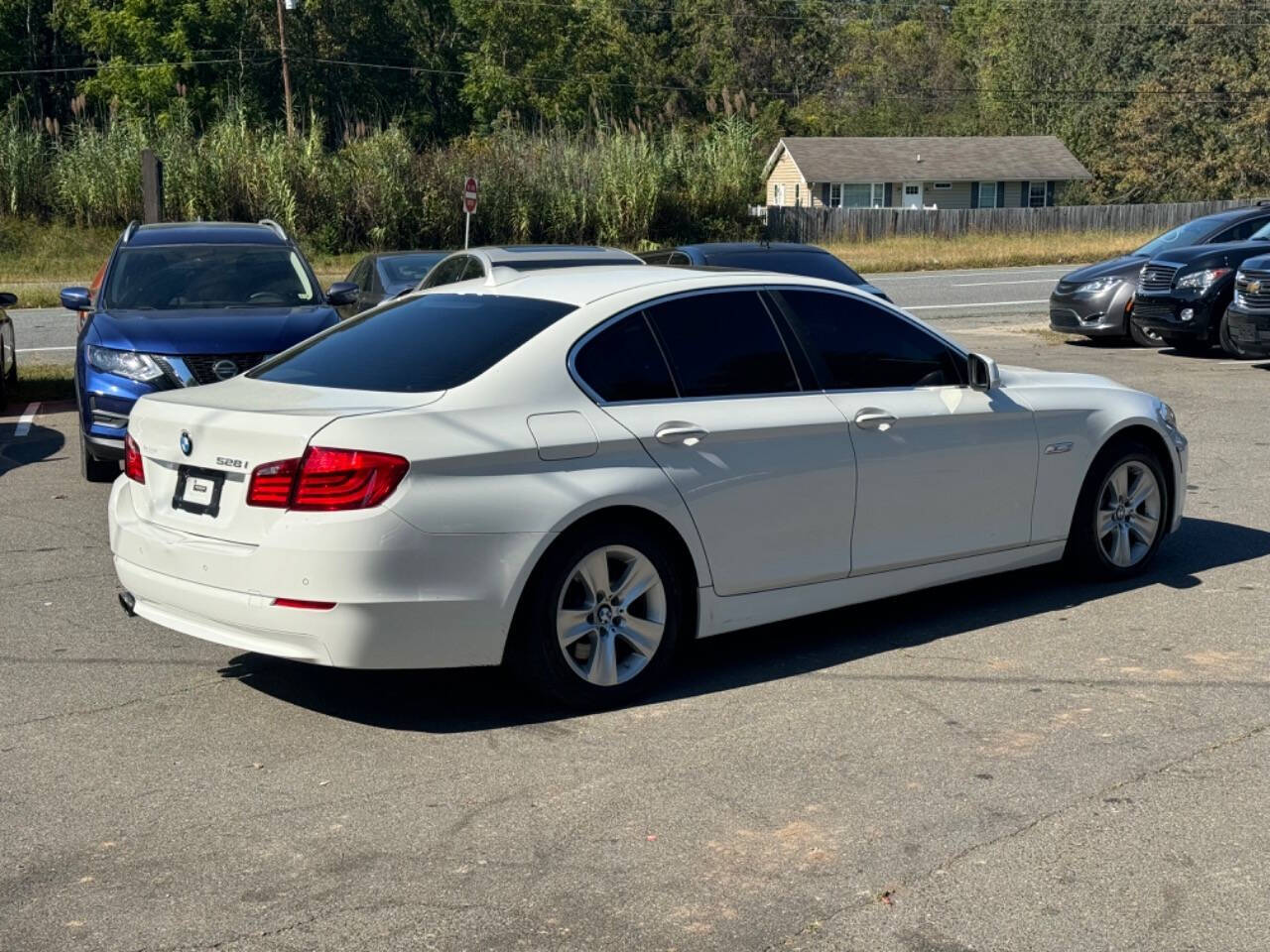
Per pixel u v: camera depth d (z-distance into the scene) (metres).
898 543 5.89
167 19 55.53
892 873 3.79
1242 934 3.45
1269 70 65.75
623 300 5.39
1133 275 17.31
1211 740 4.76
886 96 87.50
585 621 5.07
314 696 5.34
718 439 5.31
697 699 5.25
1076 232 52.31
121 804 4.32
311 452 4.66
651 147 42.72
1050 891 3.68
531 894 3.69
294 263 10.92
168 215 37.00
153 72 54.12
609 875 3.80
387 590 4.62
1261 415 12.05
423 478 4.67
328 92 60.75
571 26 66.50
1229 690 5.27
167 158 36.94
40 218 37.03
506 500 4.79
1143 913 3.55
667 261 12.71
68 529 8.25
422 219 38.75
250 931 3.50
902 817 4.15
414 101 64.50
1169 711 5.05
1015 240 48.47
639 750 4.74
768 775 4.49
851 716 5.04
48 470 10.12
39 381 14.85
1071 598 6.61
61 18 57.50
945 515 6.04
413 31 64.75
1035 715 5.03
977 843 3.97
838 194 65.19
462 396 4.92
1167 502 7.02
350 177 38.50
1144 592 6.70
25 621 6.38
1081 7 77.12
